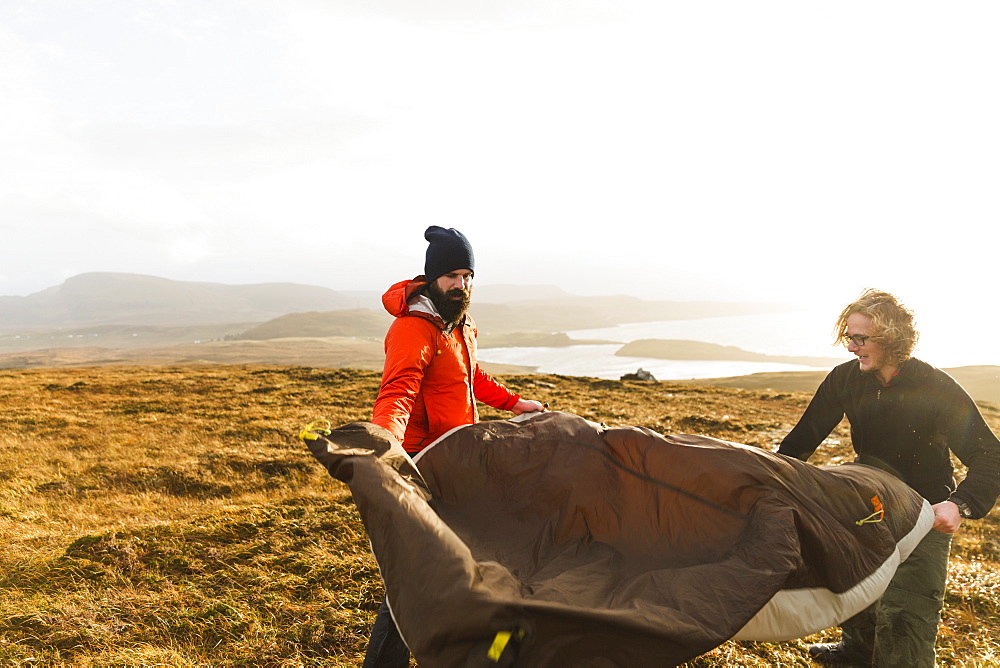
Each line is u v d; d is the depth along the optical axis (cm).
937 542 304
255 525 678
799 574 224
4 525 819
